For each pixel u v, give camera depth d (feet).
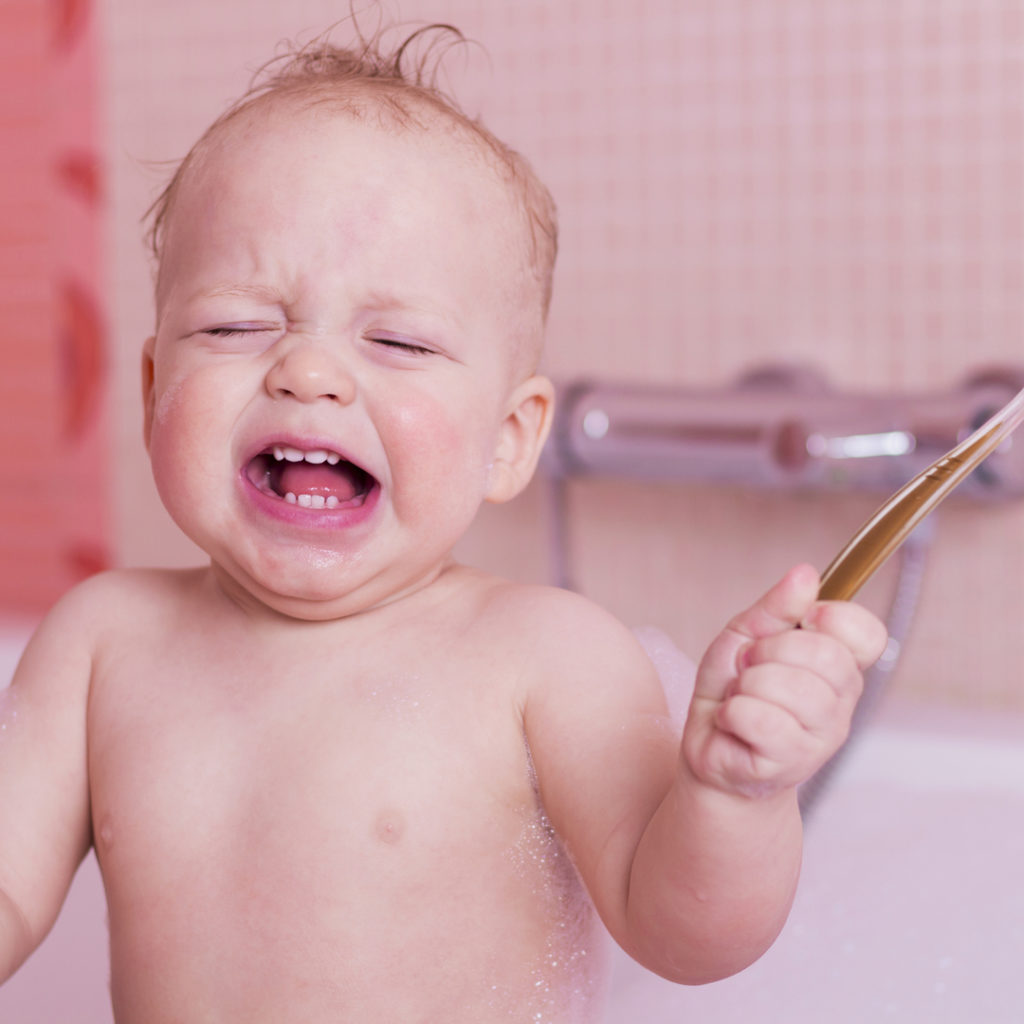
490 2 4.69
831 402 3.74
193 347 1.97
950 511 4.19
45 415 5.49
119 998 1.98
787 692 1.39
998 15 4.08
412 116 2.06
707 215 4.47
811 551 4.36
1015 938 3.18
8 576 5.59
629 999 3.04
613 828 1.74
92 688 2.14
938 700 4.22
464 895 1.89
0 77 5.47
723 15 4.41
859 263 4.28
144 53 5.23
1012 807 3.56
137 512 5.37
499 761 1.93
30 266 5.48
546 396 2.22
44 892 2.05
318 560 1.91
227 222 1.96
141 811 1.98
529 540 4.72
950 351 4.18
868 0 4.23
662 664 2.50
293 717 1.98
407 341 1.95
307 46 3.00
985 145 4.11
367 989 1.86
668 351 4.54
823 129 4.30
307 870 1.89
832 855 3.51
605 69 4.57
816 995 3.05
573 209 4.64
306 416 1.88
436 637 2.03
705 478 3.91
